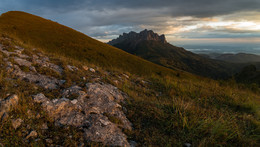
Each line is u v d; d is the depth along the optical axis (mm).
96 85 5812
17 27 45312
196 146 3684
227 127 4535
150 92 8133
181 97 7809
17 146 2713
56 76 5898
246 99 8195
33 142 2865
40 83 4891
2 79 4113
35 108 3557
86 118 3879
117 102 5398
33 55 7523
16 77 4750
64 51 41156
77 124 3623
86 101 4570
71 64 8164
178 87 9555
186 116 4961
